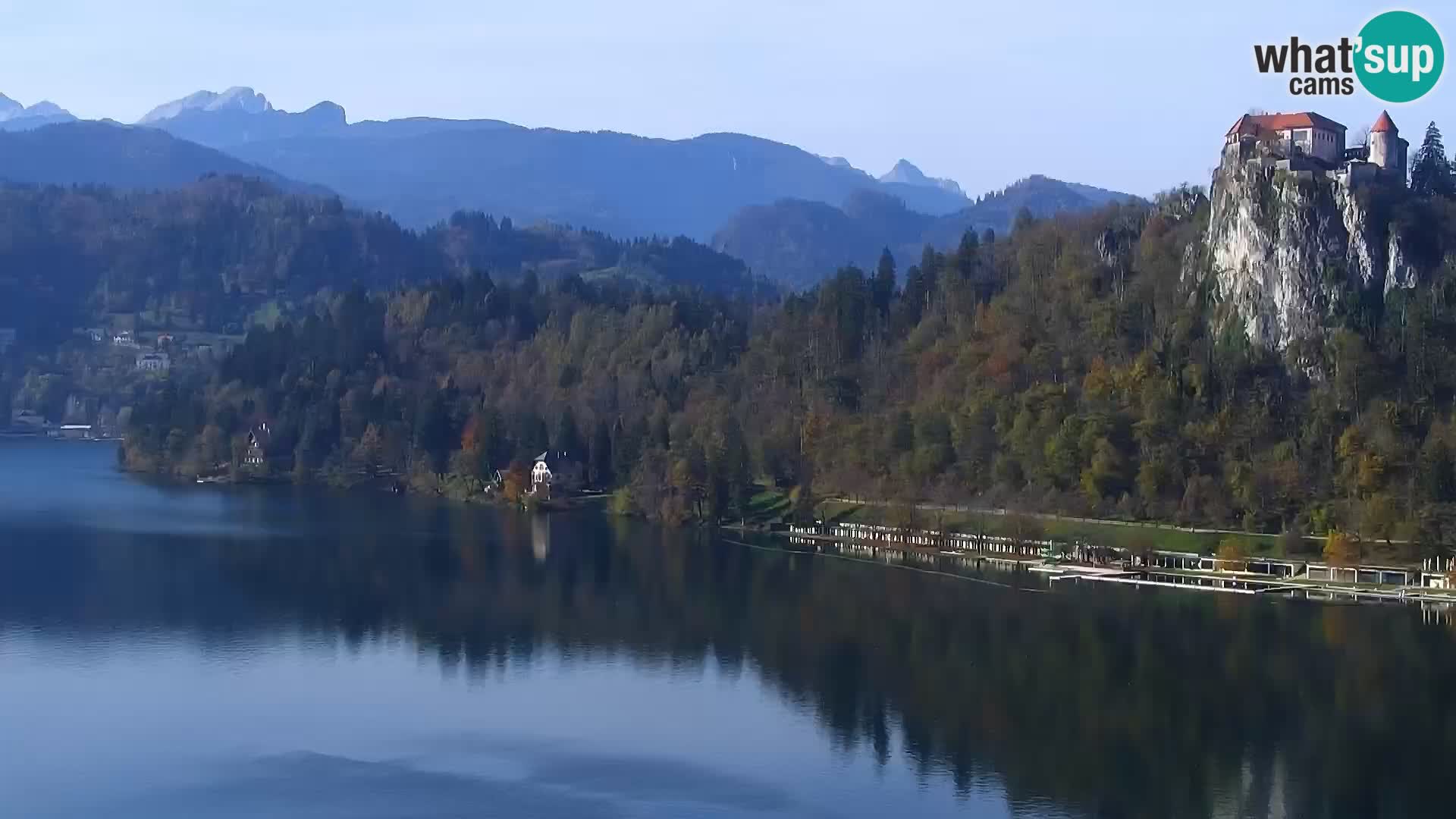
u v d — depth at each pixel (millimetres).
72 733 199875
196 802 176000
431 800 176625
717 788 180500
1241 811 173500
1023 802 175625
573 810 173500
